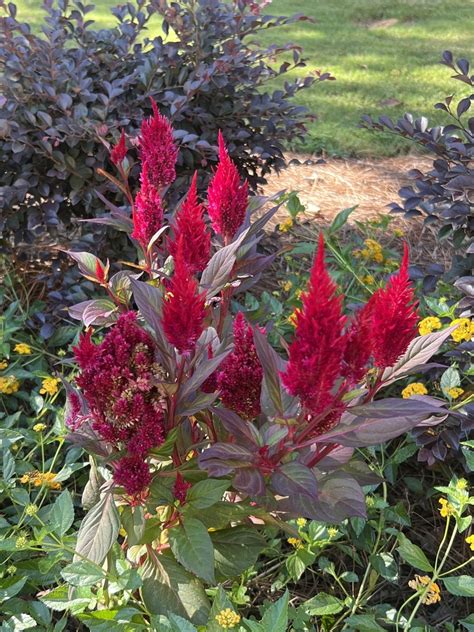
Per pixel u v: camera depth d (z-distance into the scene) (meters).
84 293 1.06
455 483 0.69
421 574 0.77
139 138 0.66
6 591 0.64
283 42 2.77
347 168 1.71
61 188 1.08
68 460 0.80
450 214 0.84
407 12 3.22
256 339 0.52
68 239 1.26
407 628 0.64
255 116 1.16
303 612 0.66
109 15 2.99
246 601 0.68
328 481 0.58
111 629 0.57
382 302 0.47
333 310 0.44
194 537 0.56
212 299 0.65
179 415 0.56
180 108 1.02
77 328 1.04
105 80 1.13
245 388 0.56
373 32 2.94
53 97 1.02
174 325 0.50
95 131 1.00
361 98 2.20
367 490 0.75
